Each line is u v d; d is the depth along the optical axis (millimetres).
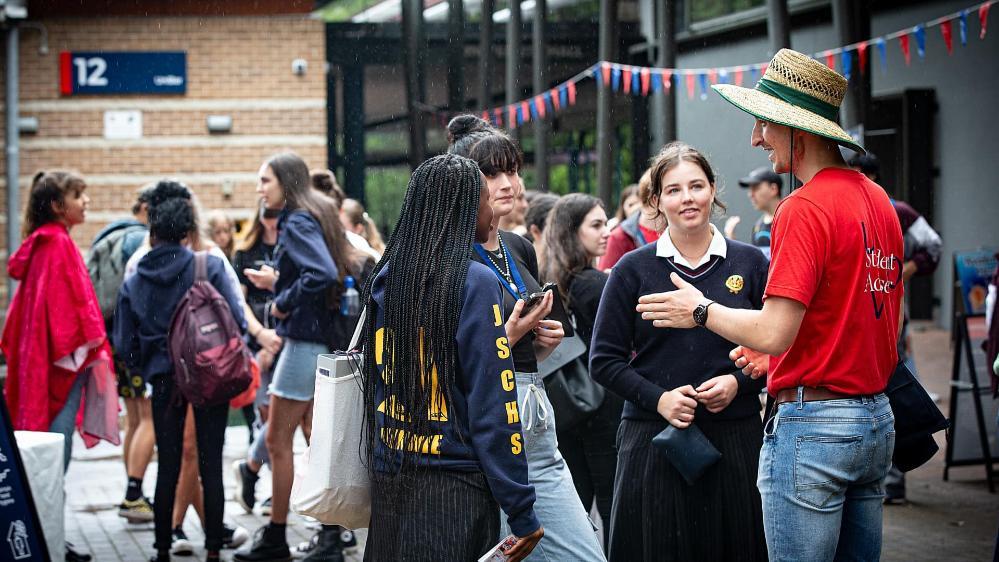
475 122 4438
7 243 13102
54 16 13227
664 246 4312
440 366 3236
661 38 11570
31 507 3830
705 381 4195
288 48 13680
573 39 16688
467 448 3250
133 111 13422
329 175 7707
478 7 16266
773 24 10234
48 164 13305
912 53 15203
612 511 4402
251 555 6082
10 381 6105
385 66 15328
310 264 5797
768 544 3568
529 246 4395
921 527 6574
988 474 7492
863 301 3418
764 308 3402
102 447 9633
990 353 6836
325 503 3469
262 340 6441
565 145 18484
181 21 13461
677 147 4348
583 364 4973
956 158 15047
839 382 3420
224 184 13609
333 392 3455
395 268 3348
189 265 5848
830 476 3424
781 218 3443
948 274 15578
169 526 5941
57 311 6016
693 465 4074
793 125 3432
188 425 6426
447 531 3213
